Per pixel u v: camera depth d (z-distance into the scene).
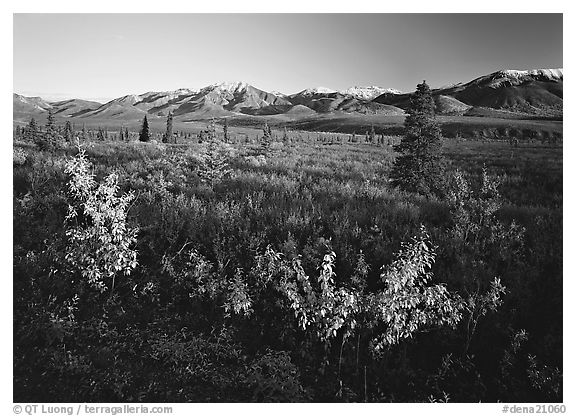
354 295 6.34
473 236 10.12
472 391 6.16
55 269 7.79
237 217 10.18
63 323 6.60
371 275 8.16
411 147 15.33
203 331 6.95
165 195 11.71
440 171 15.31
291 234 9.52
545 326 7.20
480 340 6.89
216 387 6.04
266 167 19.73
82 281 7.59
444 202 12.98
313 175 18.20
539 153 29.19
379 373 6.38
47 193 11.01
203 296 7.58
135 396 5.77
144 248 8.90
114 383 5.83
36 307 6.91
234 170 17.83
